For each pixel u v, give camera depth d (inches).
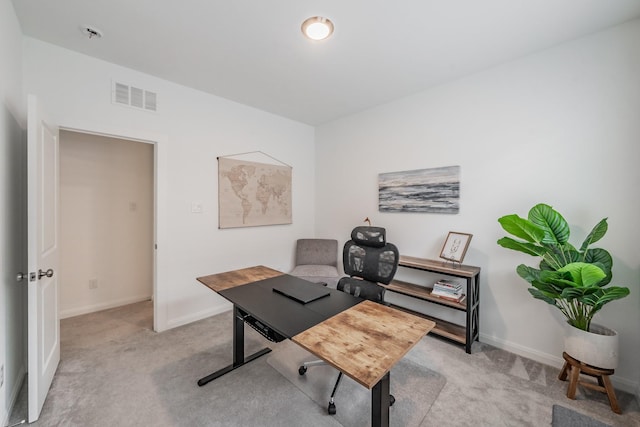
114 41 79.7
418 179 114.5
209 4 64.6
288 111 137.9
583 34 75.9
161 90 103.2
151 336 101.0
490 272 95.5
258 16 68.7
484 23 71.1
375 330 52.3
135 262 136.1
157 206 103.6
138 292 137.2
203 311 117.2
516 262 90.4
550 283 68.2
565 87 80.2
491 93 94.3
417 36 76.7
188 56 87.7
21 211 73.2
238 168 127.5
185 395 70.0
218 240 121.8
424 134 112.5
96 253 125.0
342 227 148.9
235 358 81.4
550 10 66.3
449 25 71.9
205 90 113.7
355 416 63.6
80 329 106.2
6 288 61.8
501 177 92.7
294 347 93.8
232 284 80.4
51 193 75.6
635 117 70.6
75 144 119.5
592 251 70.4
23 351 74.5
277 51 84.5
